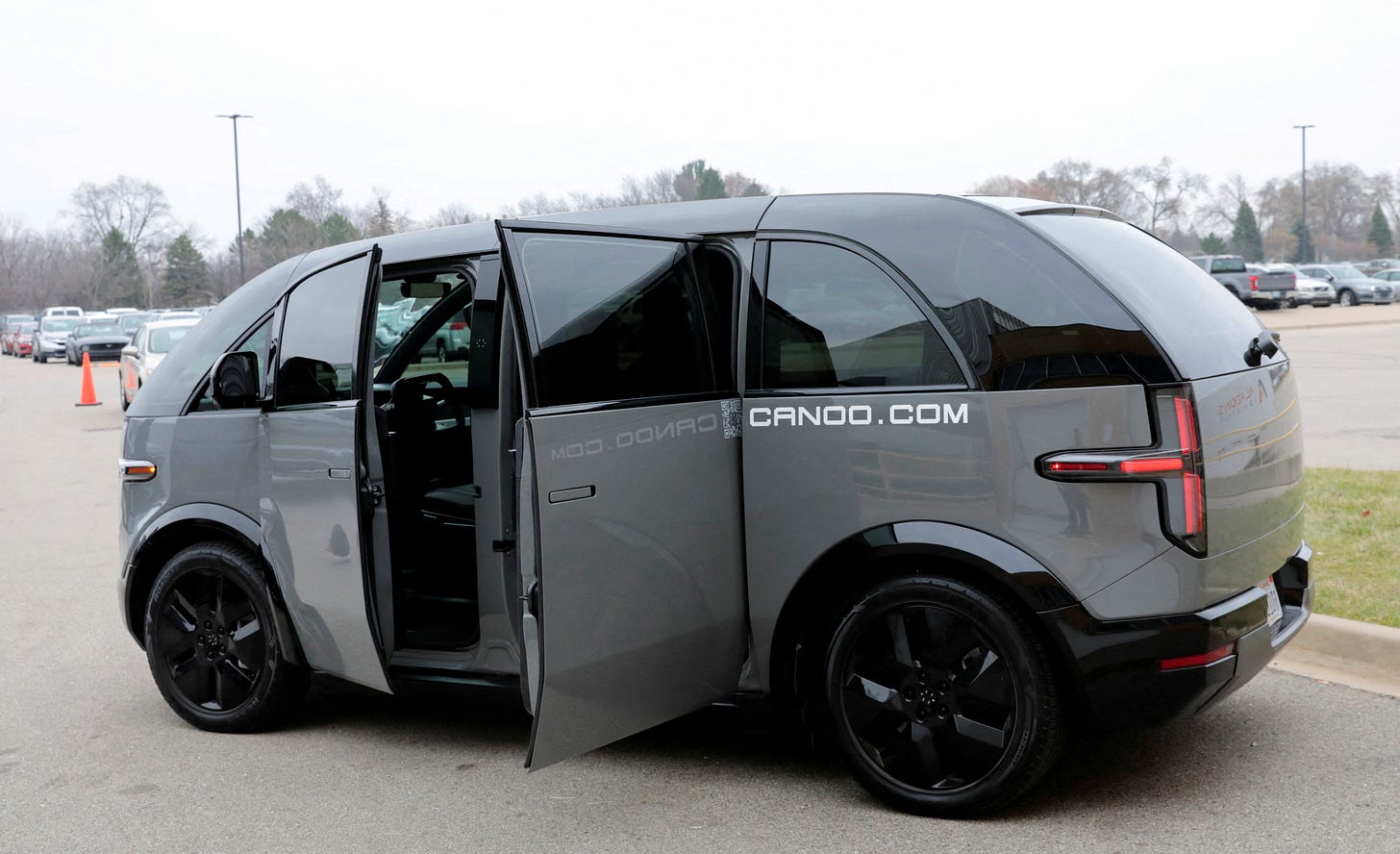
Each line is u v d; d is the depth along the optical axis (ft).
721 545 12.99
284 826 13.16
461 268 14.55
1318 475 28.55
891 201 12.94
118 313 148.66
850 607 12.64
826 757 14.43
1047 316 11.84
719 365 13.25
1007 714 12.05
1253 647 12.11
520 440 11.62
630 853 12.07
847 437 12.52
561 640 11.59
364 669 14.93
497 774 14.46
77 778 14.92
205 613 16.61
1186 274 13.58
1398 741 14.10
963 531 11.99
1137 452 11.42
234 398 15.48
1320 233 412.98
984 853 11.62
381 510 14.80
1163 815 12.33
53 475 45.19
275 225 256.73
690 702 13.07
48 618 23.27
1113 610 11.57
